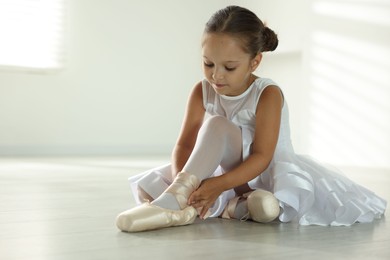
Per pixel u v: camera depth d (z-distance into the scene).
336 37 4.42
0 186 2.22
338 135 4.42
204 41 1.40
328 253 1.08
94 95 4.58
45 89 4.35
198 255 1.04
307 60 4.67
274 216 1.39
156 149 4.91
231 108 1.54
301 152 4.74
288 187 1.40
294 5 4.76
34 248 1.08
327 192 1.45
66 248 1.08
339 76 4.41
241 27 1.38
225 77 1.40
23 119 4.26
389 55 4.01
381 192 2.38
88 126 4.56
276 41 1.52
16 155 4.17
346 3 4.34
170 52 4.96
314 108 4.62
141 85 4.82
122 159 4.03
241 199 1.50
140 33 4.80
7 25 4.18
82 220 1.43
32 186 2.25
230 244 1.15
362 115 4.22
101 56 4.61
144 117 4.84
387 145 4.02
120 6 4.68
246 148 1.49
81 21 4.50
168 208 1.31
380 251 1.12
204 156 1.37
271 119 1.47
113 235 1.22
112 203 1.78
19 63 4.24
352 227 1.42
